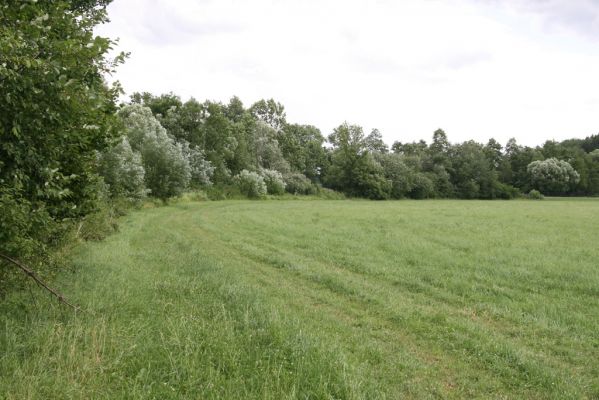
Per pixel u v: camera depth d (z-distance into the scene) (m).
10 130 4.69
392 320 7.69
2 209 4.39
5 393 4.11
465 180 88.69
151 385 4.51
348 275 11.18
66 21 5.75
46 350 5.05
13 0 4.68
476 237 18.88
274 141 75.06
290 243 16.25
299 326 6.52
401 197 81.12
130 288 8.09
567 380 5.37
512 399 4.96
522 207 48.72
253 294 8.23
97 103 5.49
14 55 4.28
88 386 4.45
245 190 57.19
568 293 9.70
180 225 22.05
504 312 8.16
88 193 7.37
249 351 5.43
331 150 98.06
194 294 8.05
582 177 95.56
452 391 5.10
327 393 4.46
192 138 56.88
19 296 6.91
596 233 20.78
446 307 8.62
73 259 9.85
